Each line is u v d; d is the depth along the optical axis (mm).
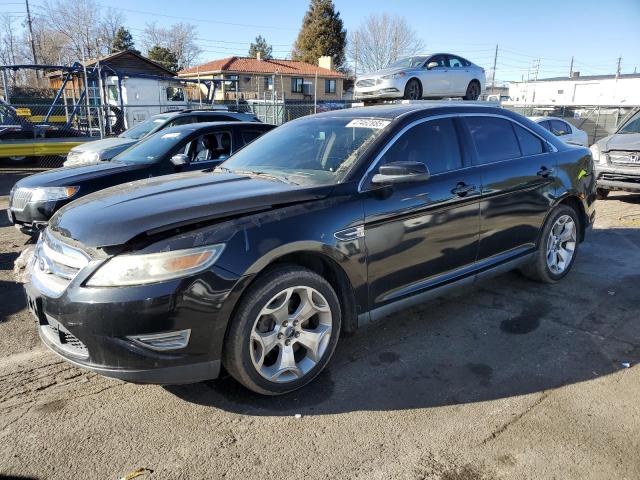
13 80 49531
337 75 55062
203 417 2961
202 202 3018
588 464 2553
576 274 5391
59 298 2752
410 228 3600
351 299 3400
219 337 2842
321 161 3697
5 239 7078
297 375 3166
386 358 3652
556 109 25984
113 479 2471
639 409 3008
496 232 4270
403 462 2584
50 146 15789
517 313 4406
